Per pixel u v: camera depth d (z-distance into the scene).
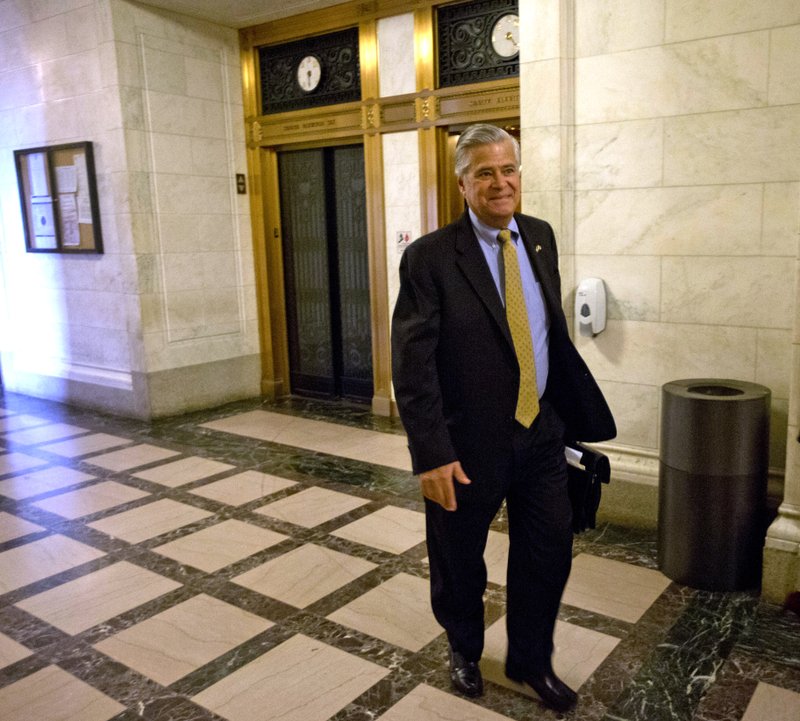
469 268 2.14
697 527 3.12
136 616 3.08
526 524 2.31
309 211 6.72
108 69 5.89
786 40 3.18
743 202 3.37
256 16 6.28
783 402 3.38
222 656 2.76
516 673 2.45
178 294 6.41
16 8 6.65
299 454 5.28
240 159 6.81
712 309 3.52
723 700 2.42
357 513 4.15
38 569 3.55
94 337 6.74
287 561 3.56
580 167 3.79
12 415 6.70
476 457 2.18
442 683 2.55
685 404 3.08
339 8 5.94
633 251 3.70
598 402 2.30
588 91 3.71
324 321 6.82
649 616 2.95
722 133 3.38
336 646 2.80
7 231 7.35
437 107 5.52
